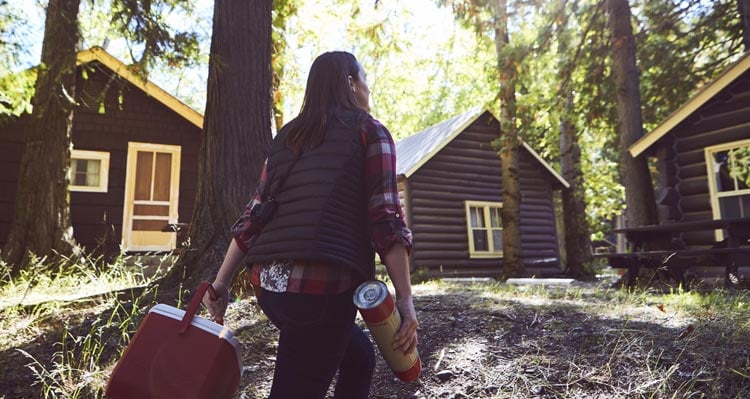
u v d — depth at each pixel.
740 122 8.75
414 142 18.69
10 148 11.32
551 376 2.82
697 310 4.13
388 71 21.38
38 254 8.29
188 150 12.87
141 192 12.36
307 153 1.50
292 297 1.37
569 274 14.97
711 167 9.05
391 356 1.43
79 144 11.92
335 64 1.63
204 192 4.83
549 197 16.94
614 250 33.19
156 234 12.30
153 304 3.93
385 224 1.41
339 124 1.52
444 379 2.85
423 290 5.95
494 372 2.89
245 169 4.84
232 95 4.96
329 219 1.39
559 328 3.54
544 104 11.97
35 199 8.51
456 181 15.28
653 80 14.28
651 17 12.97
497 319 3.79
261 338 3.41
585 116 12.73
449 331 3.55
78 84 12.07
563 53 12.34
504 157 12.13
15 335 3.55
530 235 16.27
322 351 1.38
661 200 9.48
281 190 1.51
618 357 2.96
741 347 2.97
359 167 1.48
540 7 11.36
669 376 2.67
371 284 1.40
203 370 1.39
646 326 3.53
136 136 12.45
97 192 11.93
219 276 1.64
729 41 13.50
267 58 5.25
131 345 1.46
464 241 14.99
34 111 8.76
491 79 12.41
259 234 1.60
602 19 11.79
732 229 6.55
